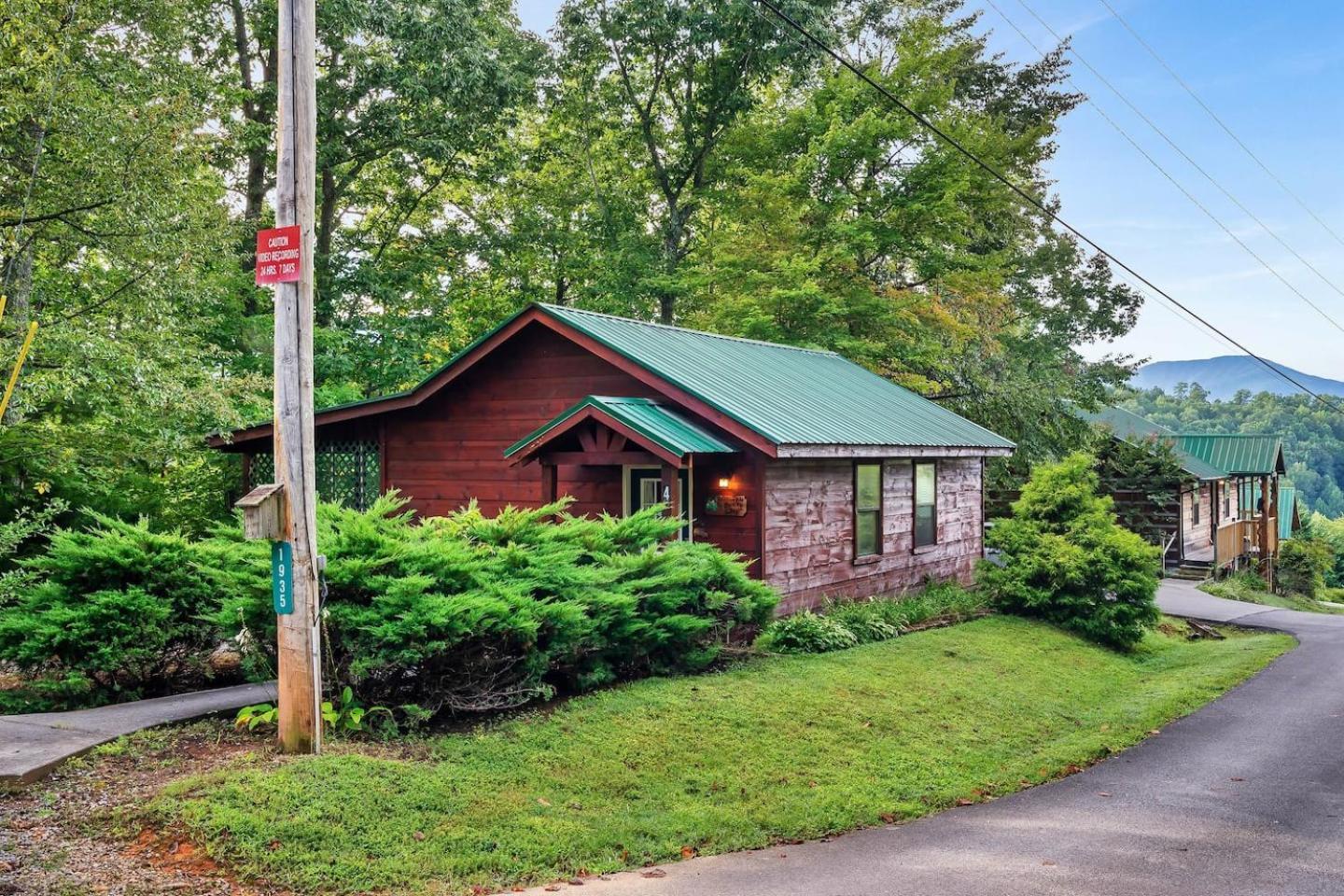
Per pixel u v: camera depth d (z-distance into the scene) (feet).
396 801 19.47
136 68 47.96
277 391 21.67
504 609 24.67
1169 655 48.96
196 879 16.11
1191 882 17.83
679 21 93.56
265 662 26.20
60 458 42.68
